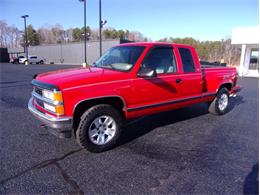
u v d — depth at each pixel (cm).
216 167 351
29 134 468
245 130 521
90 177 317
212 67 612
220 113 634
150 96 440
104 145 394
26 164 349
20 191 285
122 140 450
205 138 468
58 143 427
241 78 1927
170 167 348
